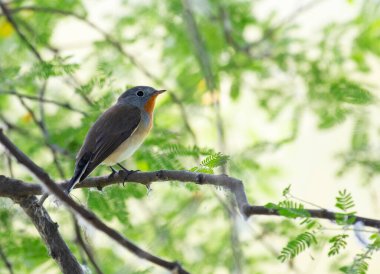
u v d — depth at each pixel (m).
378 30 12.00
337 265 7.86
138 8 12.52
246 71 12.47
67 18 12.77
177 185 8.66
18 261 10.11
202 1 12.36
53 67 9.45
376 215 10.70
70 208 4.79
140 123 10.26
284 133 12.79
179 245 11.54
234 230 10.40
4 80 10.03
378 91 11.30
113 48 12.20
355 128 10.82
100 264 10.36
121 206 9.41
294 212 5.60
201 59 11.64
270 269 10.70
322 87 11.78
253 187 12.09
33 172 4.84
